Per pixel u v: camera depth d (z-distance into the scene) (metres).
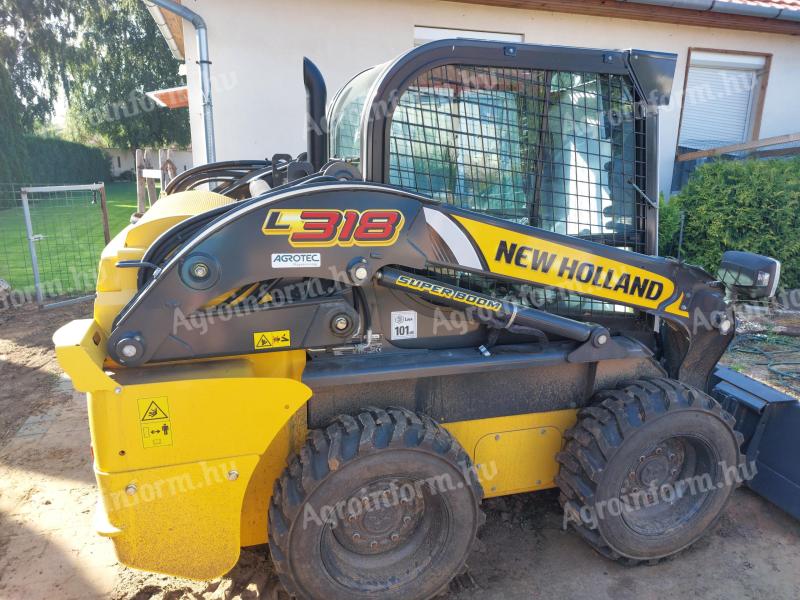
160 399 1.98
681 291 2.58
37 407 4.47
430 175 2.35
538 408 2.66
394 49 6.96
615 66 2.44
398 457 2.16
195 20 6.09
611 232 2.63
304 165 2.47
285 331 2.08
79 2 26.39
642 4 7.23
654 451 2.64
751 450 3.05
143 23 26.31
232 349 2.04
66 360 1.89
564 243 2.33
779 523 3.08
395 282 2.17
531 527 3.03
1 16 25.89
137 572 2.70
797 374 4.88
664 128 8.22
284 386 2.09
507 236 2.24
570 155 2.50
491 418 2.60
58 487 3.40
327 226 2.02
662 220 7.27
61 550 2.86
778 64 8.39
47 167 20.66
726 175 6.97
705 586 2.63
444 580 2.37
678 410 2.52
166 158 8.23
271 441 2.21
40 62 26.48
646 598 2.55
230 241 1.95
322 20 6.66
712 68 8.31
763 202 6.66
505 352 2.45
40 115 27.44
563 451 2.64
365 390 2.42
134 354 1.93
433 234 2.14
